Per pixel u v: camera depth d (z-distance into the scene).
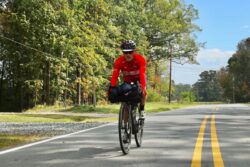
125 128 9.42
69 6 51.56
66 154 9.53
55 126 19.05
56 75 54.78
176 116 25.58
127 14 64.62
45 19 49.38
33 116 28.80
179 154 9.52
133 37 65.25
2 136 14.13
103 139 12.50
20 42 52.78
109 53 55.41
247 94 139.00
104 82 57.94
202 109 40.88
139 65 9.75
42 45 50.56
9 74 58.59
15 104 60.31
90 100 66.25
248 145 11.08
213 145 11.03
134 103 9.70
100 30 53.97
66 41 49.66
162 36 81.25
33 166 8.12
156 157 9.11
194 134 13.86
